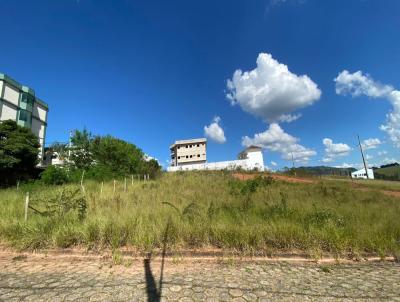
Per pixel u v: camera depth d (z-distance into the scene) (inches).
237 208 352.8
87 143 1235.9
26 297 144.0
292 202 425.7
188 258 211.8
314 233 248.5
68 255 219.6
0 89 1641.2
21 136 1208.8
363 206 438.9
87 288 155.5
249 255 219.0
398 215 364.2
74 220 283.7
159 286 158.7
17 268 193.2
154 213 310.5
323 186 765.3
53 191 529.3
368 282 170.9
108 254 218.7
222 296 145.9
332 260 217.5
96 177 949.2
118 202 396.2
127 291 151.3
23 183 919.0
